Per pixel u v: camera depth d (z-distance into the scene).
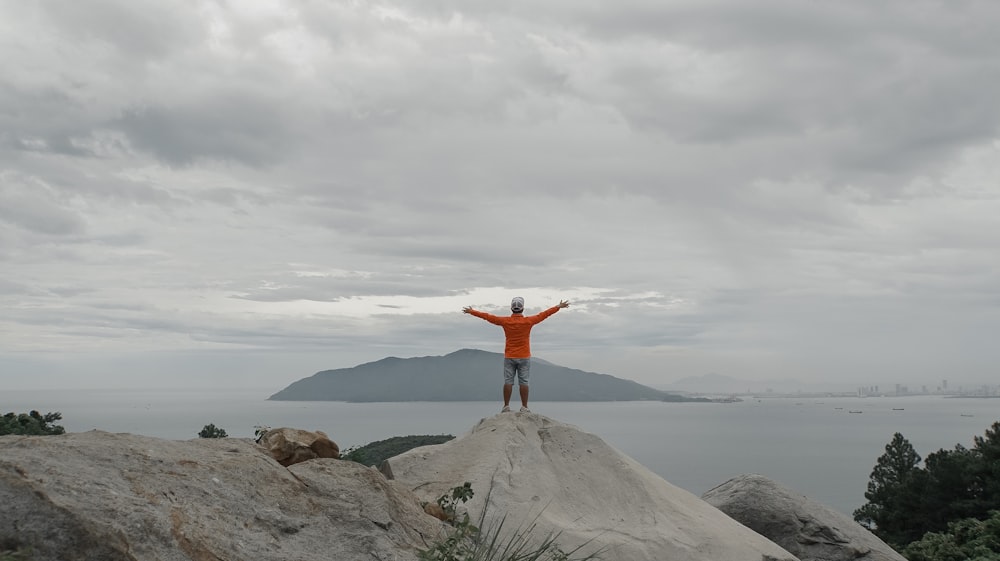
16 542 5.50
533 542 10.37
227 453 8.09
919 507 33.00
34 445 6.64
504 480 11.69
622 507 11.91
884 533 34.56
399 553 7.55
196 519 6.51
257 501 7.30
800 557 14.83
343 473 8.59
